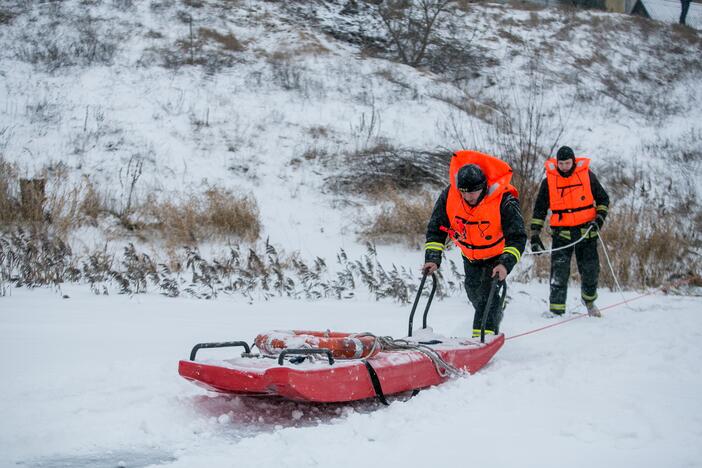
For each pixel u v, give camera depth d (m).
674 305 9.22
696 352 5.79
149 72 18.59
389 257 12.60
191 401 4.44
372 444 3.58
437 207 5.98
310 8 25.95
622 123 21.95
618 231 12.52
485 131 18.11
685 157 20.00
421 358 4.78
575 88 23.86
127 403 4.38
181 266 11.09
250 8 24.39
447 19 27.41
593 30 29.11
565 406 4.20
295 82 19.34
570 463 3.22
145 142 15.34
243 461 3.36
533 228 8.47
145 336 6.55
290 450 3.48
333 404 4.52
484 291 6.02
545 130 20.20
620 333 6.91
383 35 25.28
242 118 17.12
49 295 8.91
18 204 11.92
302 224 13.57
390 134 17.30
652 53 28.36
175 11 22.59
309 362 4.41
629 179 17.62
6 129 14.95
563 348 6.25
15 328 6.62
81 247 11.58
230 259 11.32
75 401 4.36
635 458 3.27
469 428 3.79
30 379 4.82
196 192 13.88
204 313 8.12
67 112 16.09
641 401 4.27
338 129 17.25
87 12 21.42
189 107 17.17
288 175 15.18
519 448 3.44
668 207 16.06
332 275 11.47
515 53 25.75
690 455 3.30
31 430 3.80
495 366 5.51
